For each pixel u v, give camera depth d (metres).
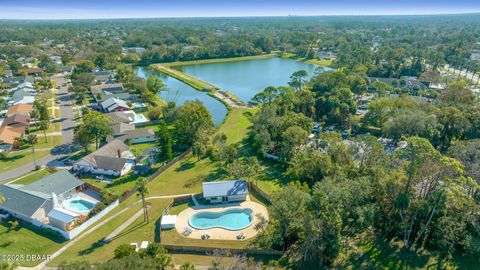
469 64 187.50
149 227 62.88
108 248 56.78
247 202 70.25
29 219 64.50
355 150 73.88
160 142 97.06
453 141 91.38
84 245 58.12
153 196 74.81
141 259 43.19
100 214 67.06
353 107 120.81
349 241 55.47
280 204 52.25
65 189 73.94
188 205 70.06
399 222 55.25
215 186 71.62
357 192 54.25
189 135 101.94
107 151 93.31
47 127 114.44
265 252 53.66
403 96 122.06
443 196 50.00
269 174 83.25
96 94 154.38
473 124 90.38
